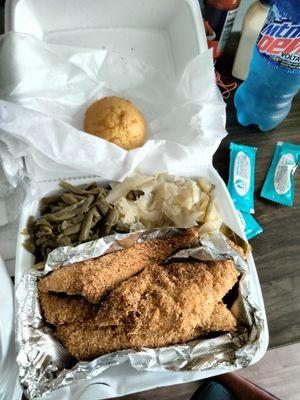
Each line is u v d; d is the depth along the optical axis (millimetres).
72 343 518
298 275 695
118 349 513
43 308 540
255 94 786
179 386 645
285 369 683
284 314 662
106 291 544
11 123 576
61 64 697
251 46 791
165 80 747
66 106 719
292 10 614
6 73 657
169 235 607
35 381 484
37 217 632
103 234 624
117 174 626
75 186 648
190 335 531
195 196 654
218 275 559
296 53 661
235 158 777
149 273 563
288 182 771
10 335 515
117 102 686
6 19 695
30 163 629
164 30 812
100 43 776
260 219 740
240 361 514
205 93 685
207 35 812
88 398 514
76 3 724
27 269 573
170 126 720
